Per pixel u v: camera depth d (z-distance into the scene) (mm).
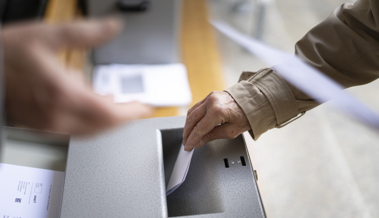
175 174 601
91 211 522
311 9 2492
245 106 635
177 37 1347
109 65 1385
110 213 520
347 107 684
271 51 911
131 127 632
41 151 634
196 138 605
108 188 547
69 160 582
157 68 1372
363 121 700
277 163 1720
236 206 536
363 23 649
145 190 545
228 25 2277
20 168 602
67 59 1064
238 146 628
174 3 1253
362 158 1759
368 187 1660
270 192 1630
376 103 1843
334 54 685
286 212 1570
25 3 777
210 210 550
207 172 594
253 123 638
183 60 1431
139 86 1294
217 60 1474
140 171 568
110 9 1269
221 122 620
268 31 2307
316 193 1637
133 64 1391
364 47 664
